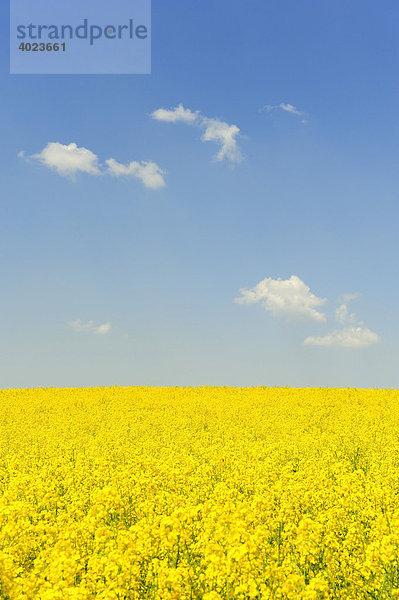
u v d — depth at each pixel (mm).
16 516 7824
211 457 13477
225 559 5648
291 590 5457
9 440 19859
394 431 19844
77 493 10016
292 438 17984
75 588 5273
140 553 6398
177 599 5672
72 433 20969
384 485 9945
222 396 34656
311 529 6832
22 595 5484
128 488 9453
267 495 9289
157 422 24031
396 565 6285
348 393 34500
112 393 36969
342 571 6531
